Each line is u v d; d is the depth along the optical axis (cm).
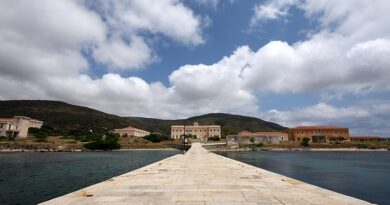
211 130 17438
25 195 1866
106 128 19462
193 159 2744
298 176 3450
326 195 778
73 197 737
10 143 10200
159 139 13612
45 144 10681
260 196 764
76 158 6378
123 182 1029
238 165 1922
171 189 877
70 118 19875
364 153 11050
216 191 843
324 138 14988
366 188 2578
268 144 13950
